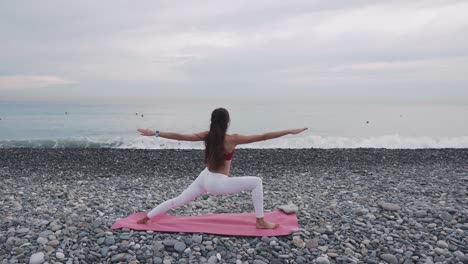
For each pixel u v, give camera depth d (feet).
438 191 30.83
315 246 17.78
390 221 21.17
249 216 21.08
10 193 30.76
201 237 18.08
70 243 17.67
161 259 16.37
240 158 54.60
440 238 18.92
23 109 212.84
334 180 38.50
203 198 29.86
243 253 16.89
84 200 28.60
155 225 19.57
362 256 17.11
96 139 84.94
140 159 53.52
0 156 55.47
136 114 163.94
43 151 61.00
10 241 17.65
